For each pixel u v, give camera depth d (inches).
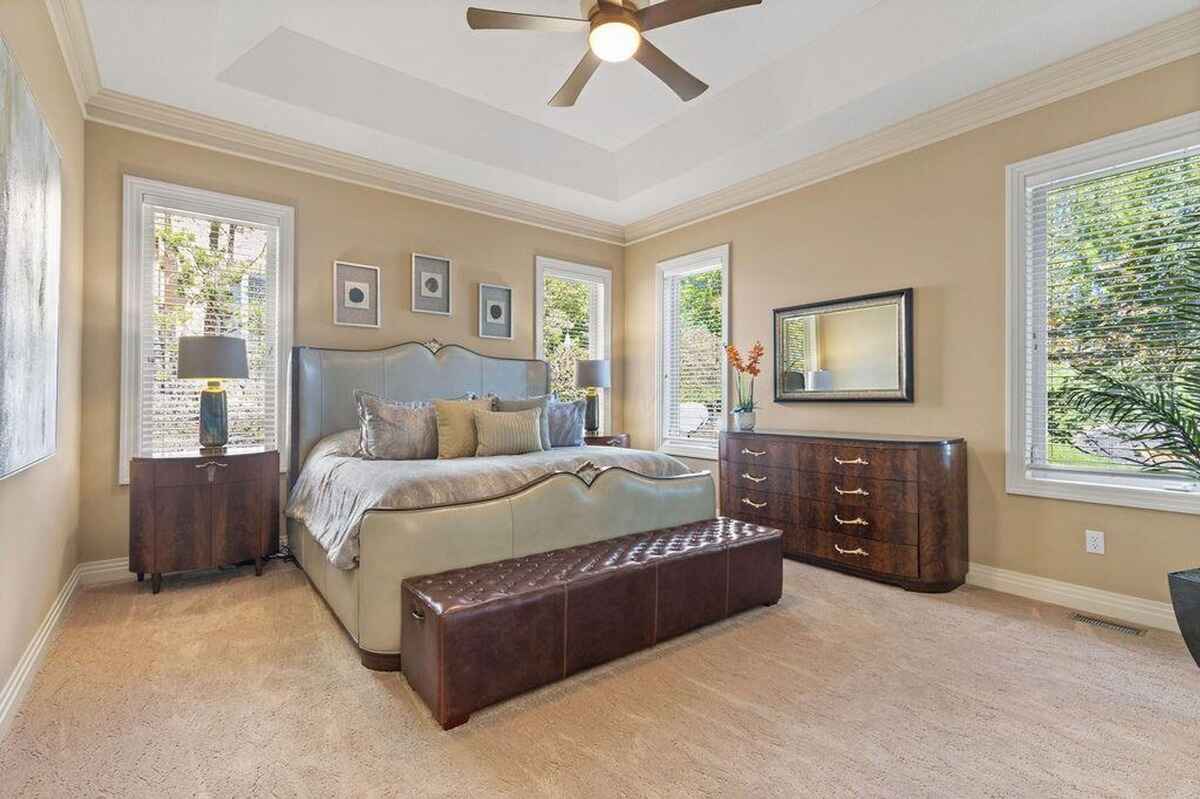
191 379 127.4
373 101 138.8
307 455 144.9
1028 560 118.8
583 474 107.4
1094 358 111.8
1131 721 72.9
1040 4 97.2
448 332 179.2
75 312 114.1
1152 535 103.8
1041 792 59.7
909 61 114.5
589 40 97.8
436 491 92.4
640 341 219.0
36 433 79.4
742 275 180.2
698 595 100.2
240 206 142.6
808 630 101.7
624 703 77.5
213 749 66.1
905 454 122.3
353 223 160.9
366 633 85.1
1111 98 107.9
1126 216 108.0
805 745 67.9
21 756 64.2
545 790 60.0
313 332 153.8
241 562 126.0
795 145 149.7
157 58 112.3
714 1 90.2
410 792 59.5
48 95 89.7
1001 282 122.7
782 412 168.2
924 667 87.5
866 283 147.5
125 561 127.6
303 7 111.0
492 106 152.2
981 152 126.0
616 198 191.9
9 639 72.6
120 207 127.2
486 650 74.1
